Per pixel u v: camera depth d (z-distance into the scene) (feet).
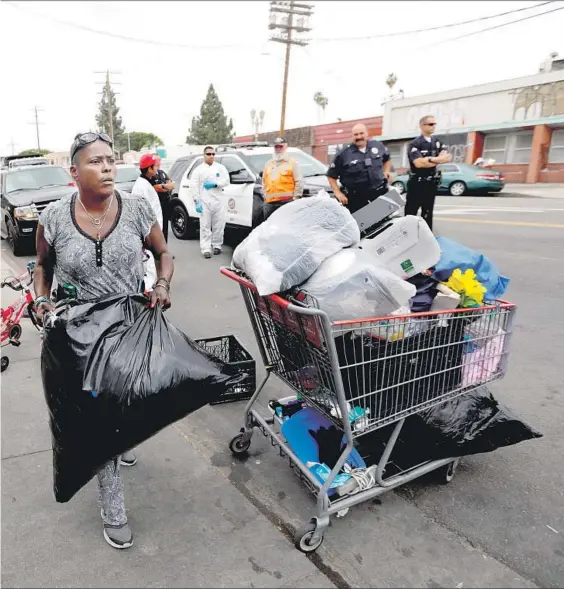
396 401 7.88
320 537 7.43
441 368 8.21
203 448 10.14
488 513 8.20
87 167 6.52
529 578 6.95
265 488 8.91
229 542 7.63
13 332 14.89
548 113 78.02
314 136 127.95
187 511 8.32
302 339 7.70
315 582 6.90
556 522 7.98
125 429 6.44
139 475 9.26
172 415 6.70
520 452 9.80
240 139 160.86
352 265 7.13
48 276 7.50
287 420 8.95
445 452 8.45
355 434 7.48
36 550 7.48
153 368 6.52
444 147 25.64
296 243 7.25
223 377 7.02
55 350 6.38
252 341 15.49
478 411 8.68
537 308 17.42
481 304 8.40
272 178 23.85
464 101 88.33
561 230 30.81
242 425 10.99
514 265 22.85
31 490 8.79
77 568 7.14
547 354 13.93
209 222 26.89
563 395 11.82
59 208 6.93
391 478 8.02
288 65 98.37
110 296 6.96
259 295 8.04
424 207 26.40
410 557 7.32
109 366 6.33
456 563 7.20
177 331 7.23
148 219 7.48
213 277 23.07
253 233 8.07
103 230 6.96
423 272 8.66
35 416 11.21
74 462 6.68
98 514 8.25
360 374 7.52
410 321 7.51
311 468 8.09
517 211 42.50
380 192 22.15
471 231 31.89
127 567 7.16
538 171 81.76
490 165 78.48
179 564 7.21
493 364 8.86
